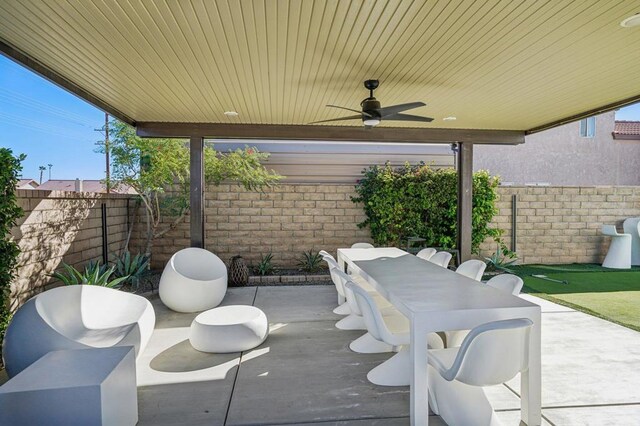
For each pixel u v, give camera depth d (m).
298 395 2.84
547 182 10.90
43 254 4.43
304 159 7.79
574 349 3.59
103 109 4.83
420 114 5.47
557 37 3.02
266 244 7.23
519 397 2.82
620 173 11.27
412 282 3.18
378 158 7.90
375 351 3.60
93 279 4.57
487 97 4.64
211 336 3.56
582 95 4.59
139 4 2.51
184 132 5.91
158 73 3.76
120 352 2.50
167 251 7.11
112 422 2.22
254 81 4.02
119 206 6.60
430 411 2.69
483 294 2.78
